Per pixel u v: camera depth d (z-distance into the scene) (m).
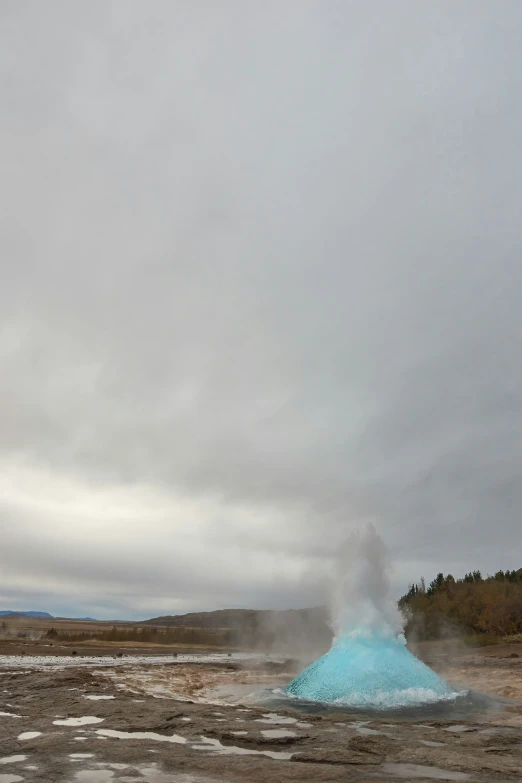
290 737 11.73
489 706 17.45
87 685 20.77
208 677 26.89
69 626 134.62
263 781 8.54
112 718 13.87
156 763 9.59
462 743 11.46
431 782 8.52
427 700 17.42
